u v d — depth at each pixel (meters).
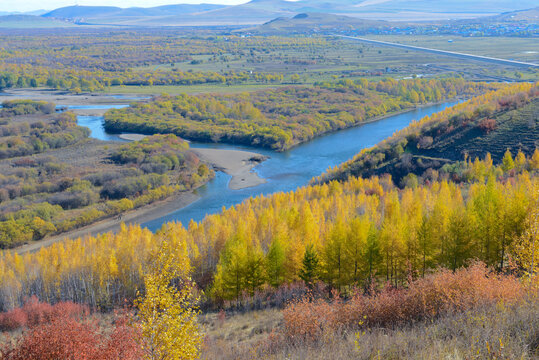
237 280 55.62
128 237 77.94
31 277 70.50
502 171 94.06
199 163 153.50
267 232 70.31
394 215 64.12
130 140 191.88
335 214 77.38
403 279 51.56
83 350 20.89
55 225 103.62
